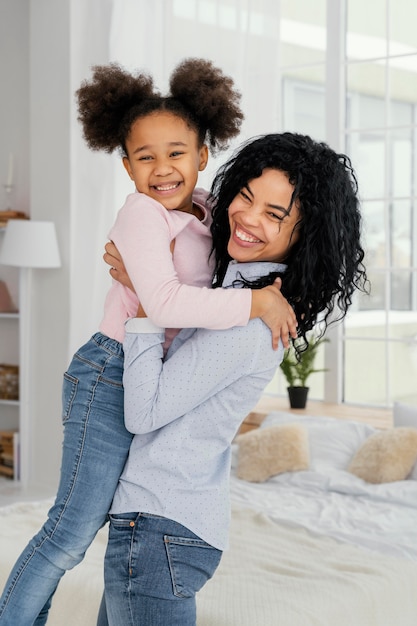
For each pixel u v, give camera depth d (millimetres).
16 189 6812
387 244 5828
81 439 2041
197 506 2006
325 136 5906
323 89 6242
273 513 3824
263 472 4492
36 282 6293
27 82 6723
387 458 4367
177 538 1986
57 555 2035
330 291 2061
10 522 3584
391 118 5973
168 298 1905
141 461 2014
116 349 2068
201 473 2035
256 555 3260
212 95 2170
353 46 5988
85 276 5945
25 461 6367
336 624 2748
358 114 6078
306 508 3961
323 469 4488
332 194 1994
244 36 5172
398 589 3021
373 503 4066
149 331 1984
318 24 6219
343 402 6000
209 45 5266
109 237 2064
